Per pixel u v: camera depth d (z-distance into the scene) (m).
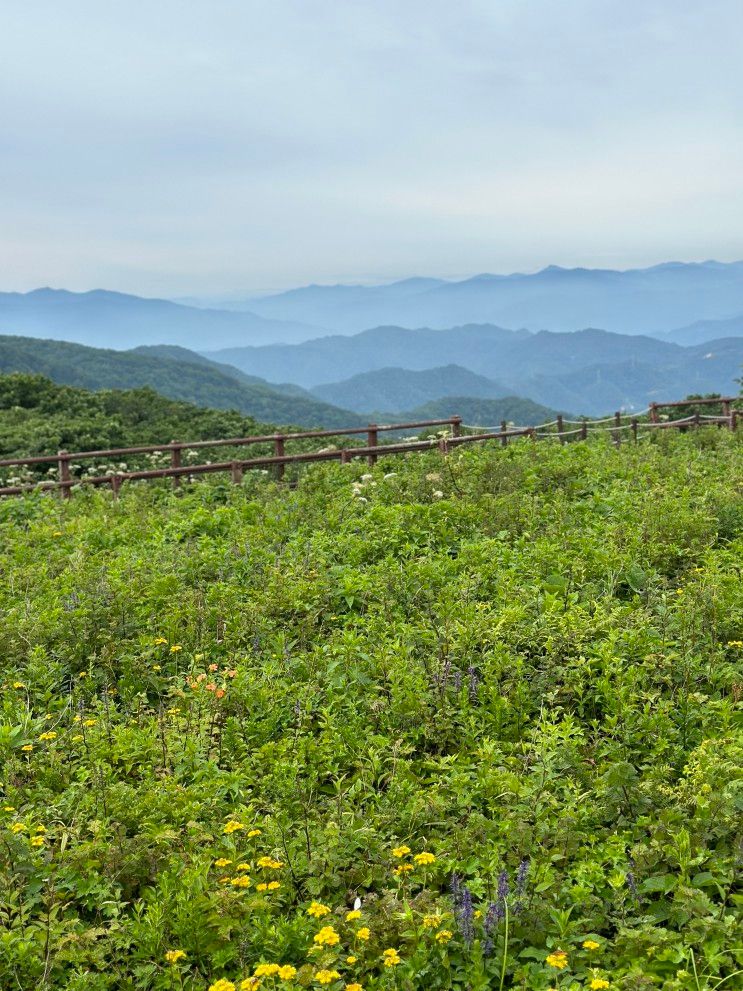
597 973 4.58
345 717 7.96
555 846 5.80
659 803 6.16
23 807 6.52
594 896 5.32
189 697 8.59
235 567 12.63
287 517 15.70
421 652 9.19
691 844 5.59
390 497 16.73
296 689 8.48
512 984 4.88
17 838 5.86
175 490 20.56
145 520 16.56
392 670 8.51
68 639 9.88
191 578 12.36
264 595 10.97
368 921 5.12
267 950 5.12
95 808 6.52
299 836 6.13
